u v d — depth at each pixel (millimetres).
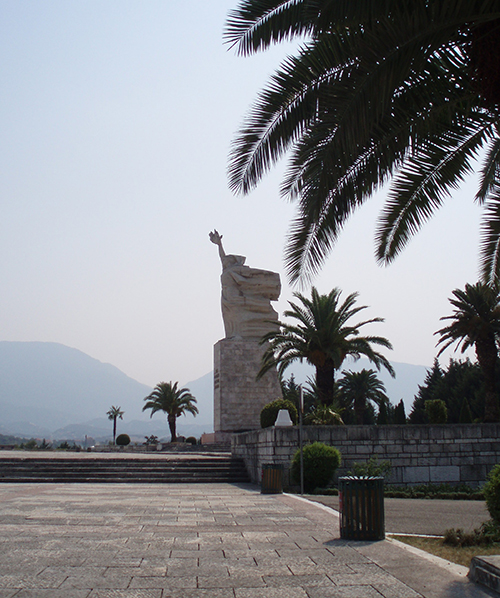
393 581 6828
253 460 23766
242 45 11281
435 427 21906
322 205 11031
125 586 6617
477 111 11578
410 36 8812
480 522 11945
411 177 12602
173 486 21438
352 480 9562
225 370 45125
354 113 9195
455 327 38469
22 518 11609
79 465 25047
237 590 6508
